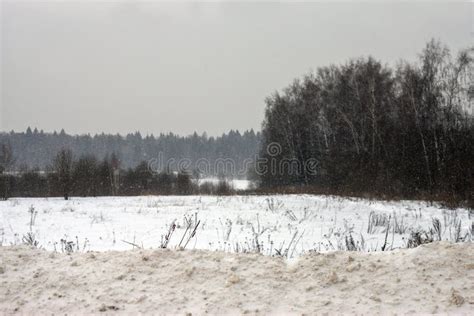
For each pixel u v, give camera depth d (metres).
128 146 109.12
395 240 9.68
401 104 28.91
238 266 4.79
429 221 12.91
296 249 8.34
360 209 16.42
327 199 20.55
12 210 18.27
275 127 43.06
